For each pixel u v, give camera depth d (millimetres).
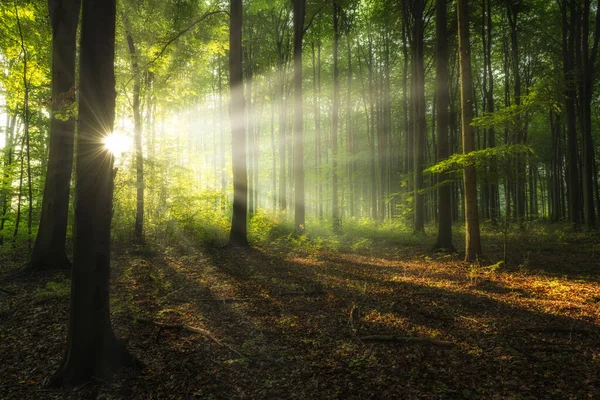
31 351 4746
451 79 22562
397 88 28172
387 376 4043
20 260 10188
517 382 3809
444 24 11977
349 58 25453
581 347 4523
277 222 16797
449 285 7684
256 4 19203
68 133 9086
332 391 3809
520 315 5691
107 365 4051
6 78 10852
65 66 8867
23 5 10047
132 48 12148
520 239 14758
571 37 17297
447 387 3775
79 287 3959
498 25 21516
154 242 12609
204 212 15156
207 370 4324
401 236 15945
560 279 7887
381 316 5871
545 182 37781
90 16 3824
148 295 7051
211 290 7422
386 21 22297
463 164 9820
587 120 16234
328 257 11320
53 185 8945
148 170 12008
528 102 8500
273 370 4312
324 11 21219
